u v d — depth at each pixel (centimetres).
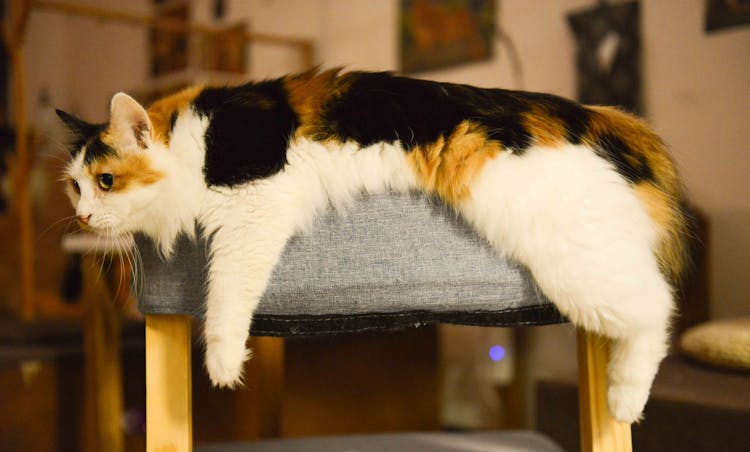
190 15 392
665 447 128
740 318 164
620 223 85
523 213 84
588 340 96
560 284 84
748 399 123
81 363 183
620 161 91
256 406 180
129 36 437
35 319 228
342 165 90
